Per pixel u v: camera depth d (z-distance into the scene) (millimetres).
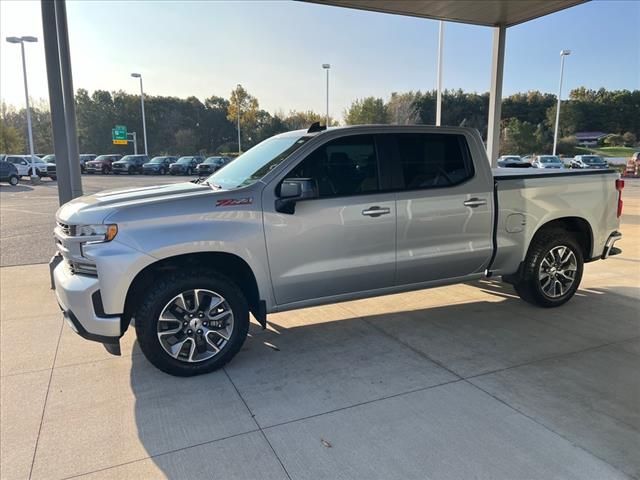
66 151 6176
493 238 4637
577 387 3445
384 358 3979
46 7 5836
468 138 4508
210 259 3754
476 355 4016
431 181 4328
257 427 2975
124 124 71062
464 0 7137
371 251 4098
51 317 5035
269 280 3807
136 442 2836
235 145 72812
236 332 3760
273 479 2496
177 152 70875
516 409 3148
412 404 3227
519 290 5238
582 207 5094
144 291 3639
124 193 3990
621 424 2969
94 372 3770
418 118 54250
